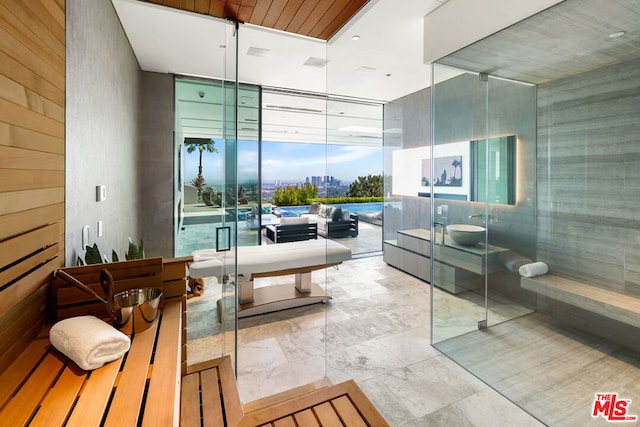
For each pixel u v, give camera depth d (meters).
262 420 1.22
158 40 2.35
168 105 2.49
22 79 1.01
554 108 1.66
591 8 1.48
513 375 1.85
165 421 0.76
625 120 1.38
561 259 1.67
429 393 1.89
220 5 1.76
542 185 1.75
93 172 1.70
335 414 1.24
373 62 3.39
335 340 2.54
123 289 1.37
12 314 0.96
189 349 2.08
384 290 3.65
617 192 1.43
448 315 2.37
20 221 1.01
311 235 5.34
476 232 2.15
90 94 1.65
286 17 1.88
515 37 1.84
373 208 4.82
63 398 0.81
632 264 1.40
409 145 4.50
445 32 2.35
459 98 2.25
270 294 3.30
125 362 0.99
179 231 2.47
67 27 1.37
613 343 1.47
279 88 4.27
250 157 4.01
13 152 0.96
